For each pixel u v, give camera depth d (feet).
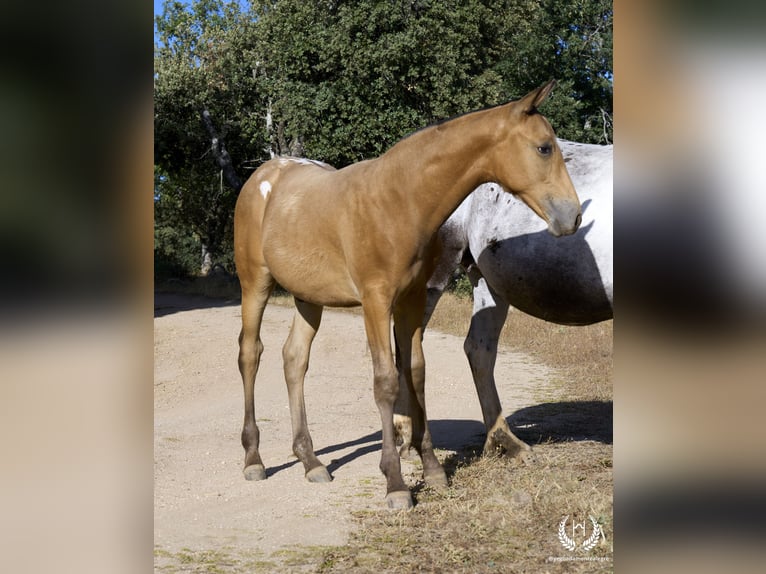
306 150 73.72
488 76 65.57
